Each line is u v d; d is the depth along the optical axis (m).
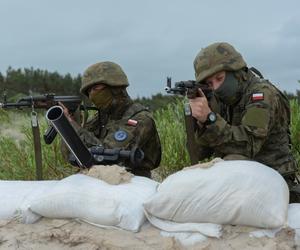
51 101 3.70
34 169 5.09
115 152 3.32
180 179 2.81
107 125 3.82
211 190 2.73
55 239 2.90
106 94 3.76
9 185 3.22
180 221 2.81
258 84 3.18
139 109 3.85
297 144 4.88
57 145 5.18
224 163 2.84
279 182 2.77
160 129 5.42
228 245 2.69
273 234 2.70
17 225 3.00
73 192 2.92
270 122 3.11
